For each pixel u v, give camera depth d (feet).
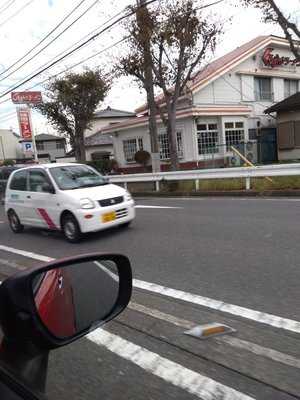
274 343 11.73
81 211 27.14
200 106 76.79
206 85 81.41
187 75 58.65
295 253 20.31
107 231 30.63
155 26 53.47
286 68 95.35
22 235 33.37
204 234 26.61
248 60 89.04
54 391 10.18
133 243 26.03
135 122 87.71
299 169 42.57
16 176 33.99
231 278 17.52
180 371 10.68
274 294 15.33
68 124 85.97
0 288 5.26
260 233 25.27
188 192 51.85
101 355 11.92
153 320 14.01
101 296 7.05
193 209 37.99
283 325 12.80
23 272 5.62
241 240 24.00
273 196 42.73
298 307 14.03
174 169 60.44
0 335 5.75
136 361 11.40
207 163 80.48
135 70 57.88
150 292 16.71
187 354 11.53
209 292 16.15
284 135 82.33
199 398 9.46
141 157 87.15
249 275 17.70
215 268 19.13
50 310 5.93
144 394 9.80
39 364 6.22
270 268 18.38
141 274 19.27
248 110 84.99
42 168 30.73
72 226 27.86
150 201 49.57
